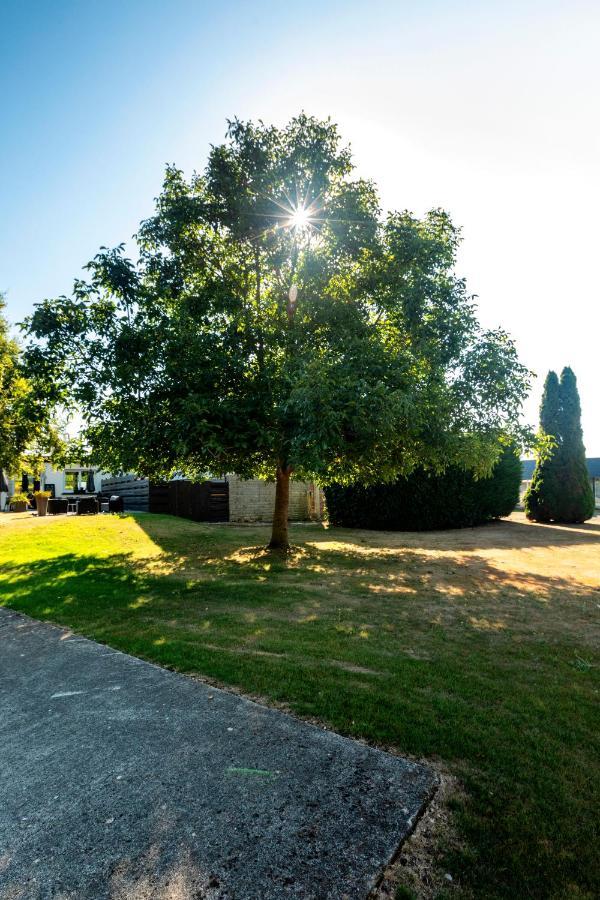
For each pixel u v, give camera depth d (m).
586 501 17.70
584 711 2.87
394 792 2.07
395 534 13.34
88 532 12.38
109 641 4.23
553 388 18.38
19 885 1.60
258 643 4.08
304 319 8.80
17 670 3.65
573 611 5.26
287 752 2.39
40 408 8.16
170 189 9.28
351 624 4.71
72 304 7.68
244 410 6.98
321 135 8.70
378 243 8.93
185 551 9.71
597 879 1.62
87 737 2.60
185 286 9.31
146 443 7.38
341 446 7.06
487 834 1.83
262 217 8.60
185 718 2.78
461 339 8.15
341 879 1.60
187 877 1.61
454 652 3.92
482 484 15.84
